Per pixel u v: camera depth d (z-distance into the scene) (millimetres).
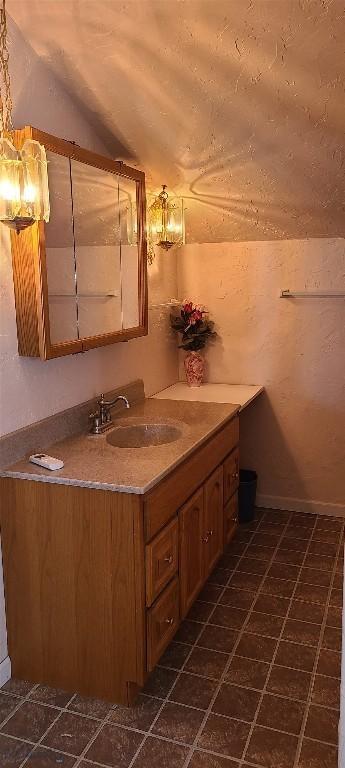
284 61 1820
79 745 1730
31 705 1896
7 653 2012
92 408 2373
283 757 1683
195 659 2107
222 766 1656
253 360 3303
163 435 2410
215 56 1850
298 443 3320
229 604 2453
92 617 1868
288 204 2713
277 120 2098
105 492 1755
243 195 2689
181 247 3295
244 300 3244
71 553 1848
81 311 2119
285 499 3422
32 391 2018
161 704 1891
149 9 1705
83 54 1920
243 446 3436
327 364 3164
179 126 2229
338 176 2396
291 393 3270
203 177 2584
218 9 1675
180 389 3234
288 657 2111
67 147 1941
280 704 1884
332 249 3018
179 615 2111
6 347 1874
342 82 1860
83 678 1930
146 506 1771
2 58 1706
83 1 1702
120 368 2664
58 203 1954
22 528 1892
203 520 2322
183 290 3359
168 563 1962
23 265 1834
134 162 2557
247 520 3260
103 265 2250
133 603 1802
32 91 1937
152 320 3027
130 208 2436
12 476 1860
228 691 1943
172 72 1947
